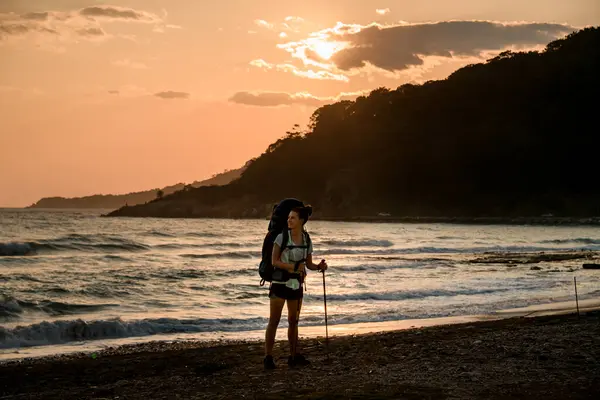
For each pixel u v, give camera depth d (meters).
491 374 6.61
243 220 149.38
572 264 28.28
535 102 159.88
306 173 178.88
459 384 6.23
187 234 49.78
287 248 7.56
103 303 15.80
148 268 23.20
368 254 35.88
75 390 7.35
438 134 164.25
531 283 20.48
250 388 6.54
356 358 8.10
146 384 7.31
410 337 10.22
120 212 199.50
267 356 7.66
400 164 157.25
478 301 16.52
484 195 143.50
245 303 16.33
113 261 27.44
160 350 10.38
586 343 8.27
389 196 153.25
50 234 48.75
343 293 17.66
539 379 6.32
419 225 106.06
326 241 42.03
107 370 8.56
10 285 17.92
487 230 78.00
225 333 12.39
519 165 144.75
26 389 7.57
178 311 15.05
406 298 17.28
